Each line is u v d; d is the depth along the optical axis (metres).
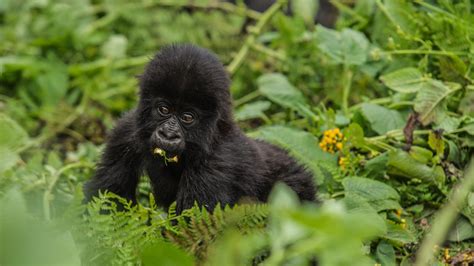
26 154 13.59
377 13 13.80
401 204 10.66
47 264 5.28
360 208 9.49
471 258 9.34
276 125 12.48
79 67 15.98
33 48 16.50
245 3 18.06
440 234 7.39
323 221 5.17
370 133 12.02
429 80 11.33
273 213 5.84
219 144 9.27
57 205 10.43
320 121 12.35
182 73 8.80
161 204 9.86
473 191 10.09
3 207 5.46
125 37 17.22
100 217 7.57
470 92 11.67
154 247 6.41
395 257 9.50
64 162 12.87
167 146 8.78
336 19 16.75
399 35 12.83
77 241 7.45
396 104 12.22
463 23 12.31
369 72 13.16
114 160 9.62
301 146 11.16
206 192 9.08
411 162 10.56
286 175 9.95
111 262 7.52
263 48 15.58
